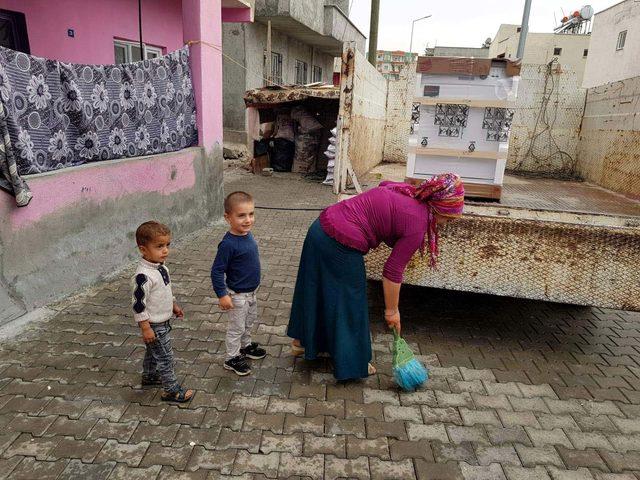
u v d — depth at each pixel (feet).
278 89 38.63
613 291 11.23
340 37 55.72
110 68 15.83
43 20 20.65
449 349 12.47
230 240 10.03
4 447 8.29
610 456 8.80
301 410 9.67
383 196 9.80
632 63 59.26
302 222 24.91
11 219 12.07
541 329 13.92
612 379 11.40
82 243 14.65
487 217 11.43
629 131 15.83
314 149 41.70
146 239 8.95
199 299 14.55
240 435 8.86
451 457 8.58
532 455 8.73
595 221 12.10
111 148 16.25
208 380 10.52
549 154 21.56
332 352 10.41
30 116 12.66
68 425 8.89
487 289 11.87
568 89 20.83
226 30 43.14
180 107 20.21
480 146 13.16
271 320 13.52
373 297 15.61
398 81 23.27
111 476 7.80
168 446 8.50
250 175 39.83
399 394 10.40
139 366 10.88
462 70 12.68
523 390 10.76
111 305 13.74
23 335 11.85
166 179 19.16
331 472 8.09
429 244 10.13
